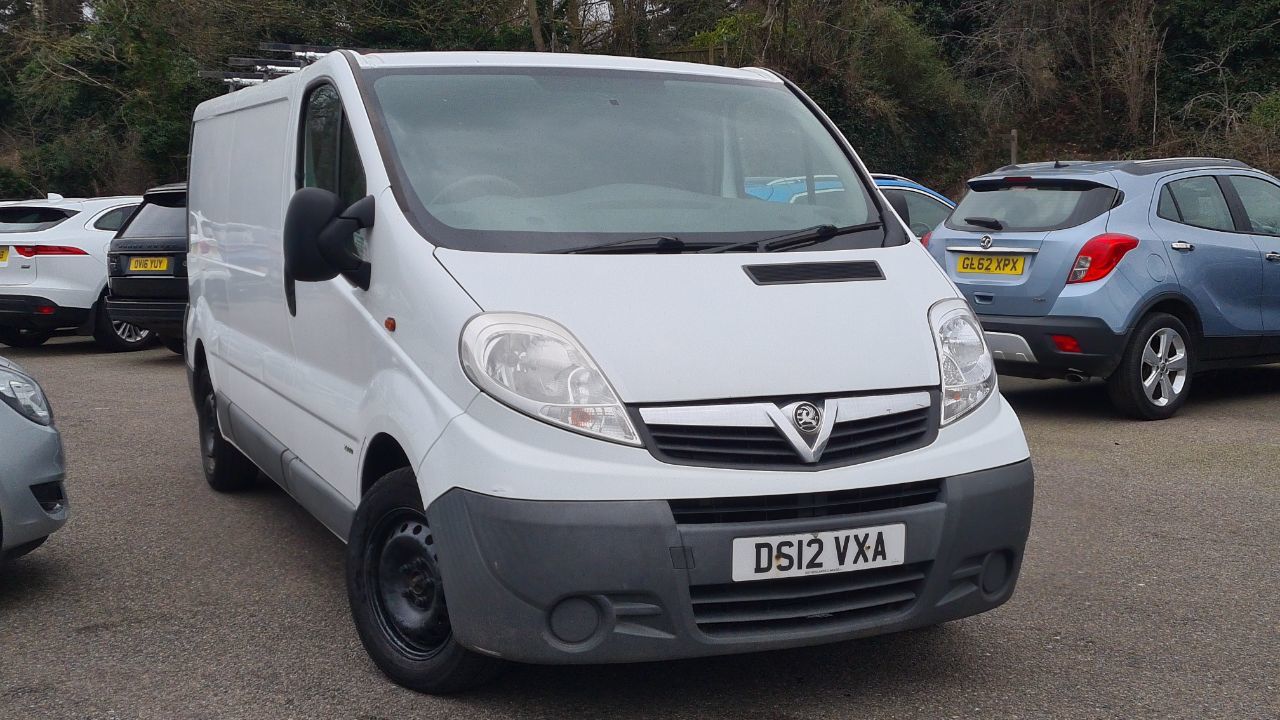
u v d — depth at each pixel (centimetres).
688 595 317
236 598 470
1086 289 764
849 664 391
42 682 384
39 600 470
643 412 322
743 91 473
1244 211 850
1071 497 604
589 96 439
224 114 617
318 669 392
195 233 682
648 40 2878
